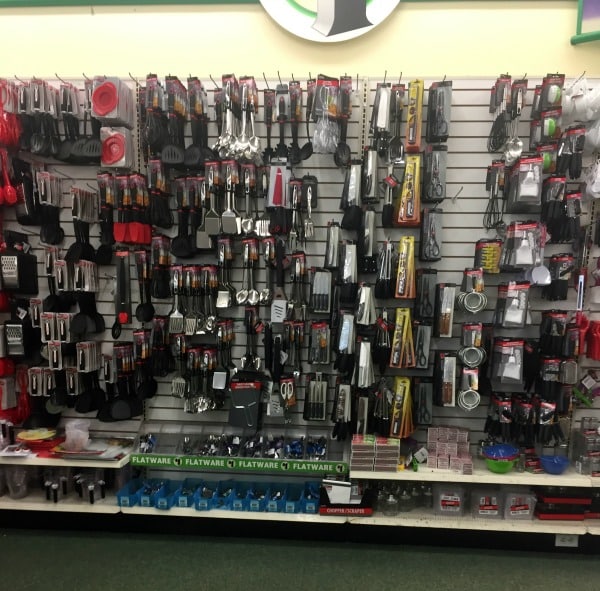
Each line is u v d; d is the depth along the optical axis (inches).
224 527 101.8
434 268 99.7
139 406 102.3
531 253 89.8
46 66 107.9
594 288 96.4
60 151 100.3
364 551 96.9
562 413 94.8
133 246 103.7
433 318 95.9
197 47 105.3
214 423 106.0
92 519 103.7
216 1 103.9
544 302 99.4
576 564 93.5
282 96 97.0
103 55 107.0
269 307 103.0
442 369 94.3
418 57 102.4
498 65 101.7
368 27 100.9
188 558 94.7
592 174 92.0
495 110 94.9
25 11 107.5
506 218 98.7
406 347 92.9
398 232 99.9
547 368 92.7
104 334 106.3
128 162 99.0
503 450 91.4
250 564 93.0
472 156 98.7
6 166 98.3
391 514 93.6
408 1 101.4
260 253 100.7
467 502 97.3
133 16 105.9
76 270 96.6
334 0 100.9
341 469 91.7
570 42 100.5
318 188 100.4
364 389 95.9
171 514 94.8
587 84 97.5
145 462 95.4
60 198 103.4
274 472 107.0
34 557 94.9
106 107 95.4
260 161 97.0
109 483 101.7
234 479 107.6
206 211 95.7
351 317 93.0
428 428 96.0
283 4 101.5
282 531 100.9
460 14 101.5
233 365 102.1
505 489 95.7
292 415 103.8
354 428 95.9
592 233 97.6
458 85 97.7
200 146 97.3
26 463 95.3
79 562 93.4
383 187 98.7
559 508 92.4
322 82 91.4
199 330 98.3
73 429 98.1
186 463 94.8
